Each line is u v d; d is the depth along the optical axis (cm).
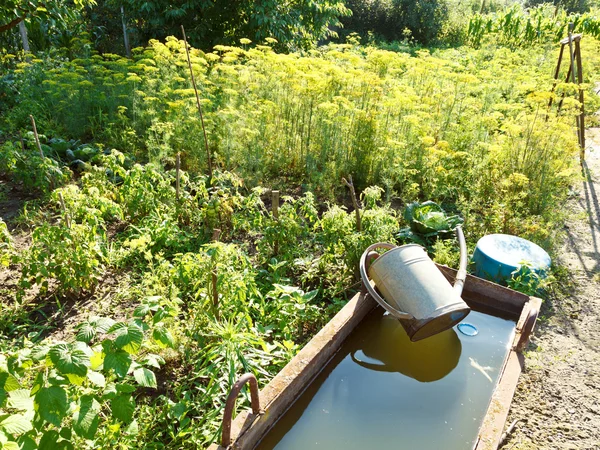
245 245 472
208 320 335
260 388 310
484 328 374
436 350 352
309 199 462
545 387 335
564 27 1536
